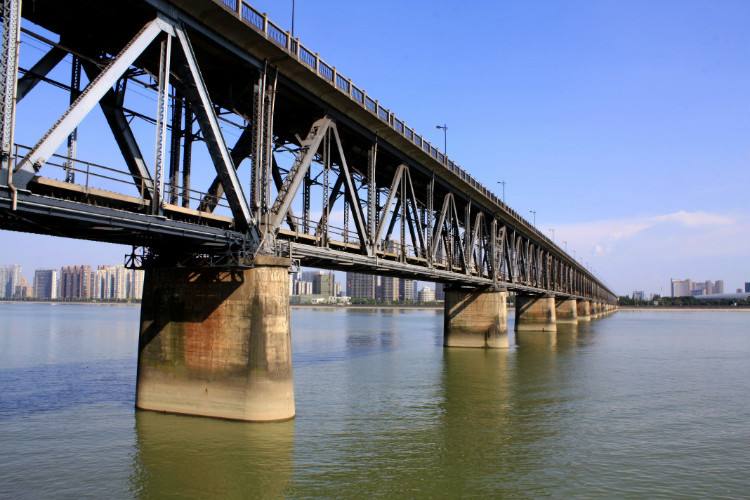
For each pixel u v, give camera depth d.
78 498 15.71
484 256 58.00
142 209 18.28
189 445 19.53
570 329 93.88
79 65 19.41
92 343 57.06
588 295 155.88
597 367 42.25
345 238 29.70
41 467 17.94
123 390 30.25
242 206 21.02
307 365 41.84
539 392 31.61
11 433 21.39
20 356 45.50
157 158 17.69
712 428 23.98
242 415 21.20
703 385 34.50
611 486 17.30
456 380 35.38
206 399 21.88
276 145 29.34
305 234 25.86
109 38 20.03
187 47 19.11
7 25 13.46
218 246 21.23
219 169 20.42
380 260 31.58
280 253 23.00
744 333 84.88
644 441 21.95
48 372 36.78
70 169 15.12
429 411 26.44
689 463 19.42
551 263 99.56
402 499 16.00
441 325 104.19
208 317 21.97
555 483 17.45
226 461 18.33
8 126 13.38
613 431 23.34
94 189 16.00
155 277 23.12
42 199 14.33
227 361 21.52
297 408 26.16
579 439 22.14
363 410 26.30
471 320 56.22
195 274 22.31
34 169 13.95
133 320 105.75
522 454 20.16
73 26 19.41
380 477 17.59
